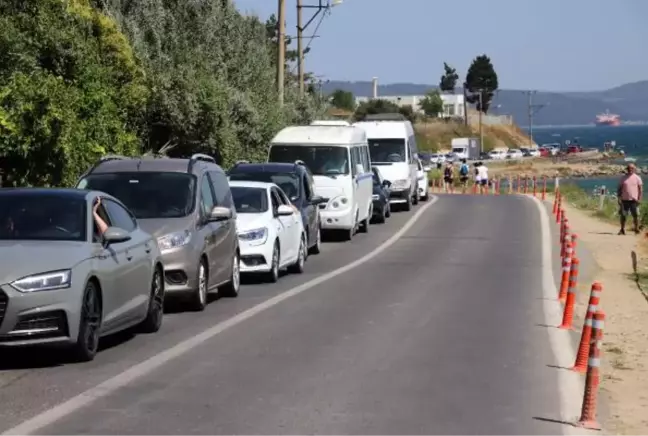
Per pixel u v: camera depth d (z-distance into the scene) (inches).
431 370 947.3
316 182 2402.8
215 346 1049.5
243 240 1592.0
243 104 2765.7
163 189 1330.0
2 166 1556.3
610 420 807.7
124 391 829.2
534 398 845.2
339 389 854.5
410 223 2987.2
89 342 935.0
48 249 909.8
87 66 1749.5
